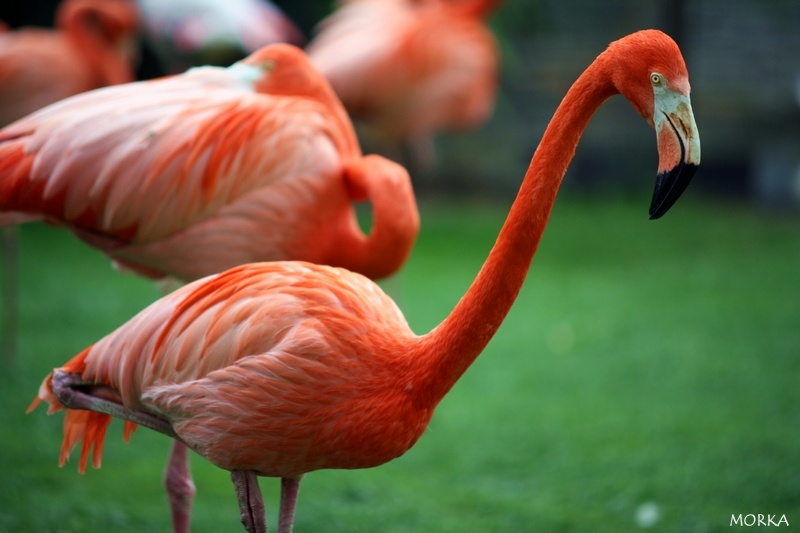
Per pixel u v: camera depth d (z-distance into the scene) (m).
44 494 7.11
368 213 17.59
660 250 16.28
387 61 13.98
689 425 9.05
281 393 4.61
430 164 17.06
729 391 10.00
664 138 4.31
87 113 6.36
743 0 22.69
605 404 9.70
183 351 4.75
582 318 12.55
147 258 6.60
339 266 6.85
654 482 7.86
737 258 15.73
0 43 12.09
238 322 4.73
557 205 19.66
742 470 8.00
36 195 6.30
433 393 4.72
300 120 6.61
